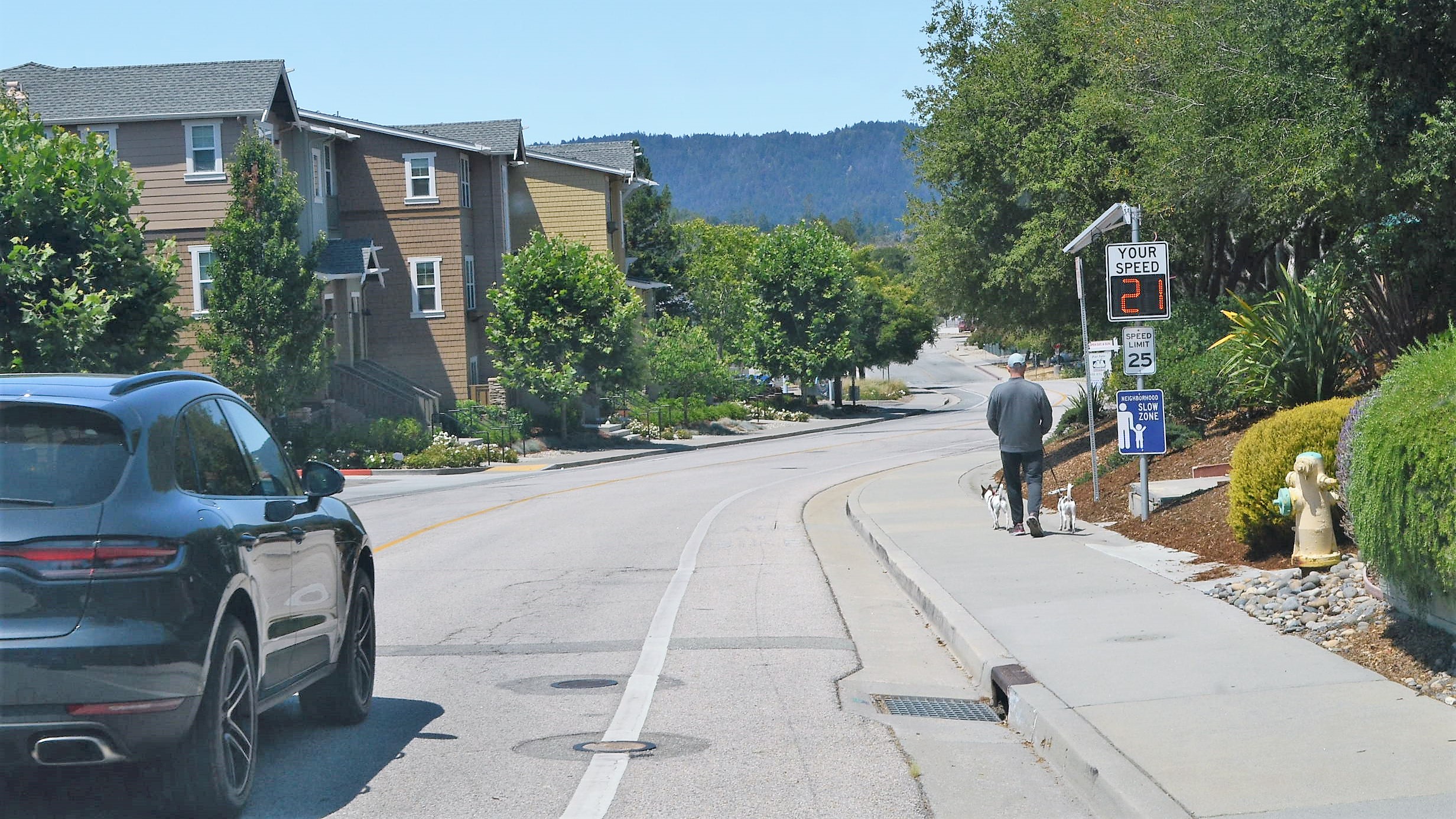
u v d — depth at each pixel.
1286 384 16.58
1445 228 14.95
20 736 5.32
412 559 16.86
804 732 7.75
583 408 54.44
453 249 48.22
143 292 22.39
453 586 14.25
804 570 15.15
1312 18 13.82
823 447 48.84
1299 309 16.78
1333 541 10.37
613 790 6.56
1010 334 32.09
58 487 5.58
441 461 39.81
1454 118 12.52
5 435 5.70
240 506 6.46
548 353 47.56
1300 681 7.83
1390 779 5.94
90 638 5.36
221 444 6.73
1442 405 7.32
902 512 19.98
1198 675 8.14
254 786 6.66
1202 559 12.49
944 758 7.23
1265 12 15.06
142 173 39.94
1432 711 7.01
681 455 46.88
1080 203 23.12
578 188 55.28
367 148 48.25
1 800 6.18
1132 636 9.46
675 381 63.62
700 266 98.00
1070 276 25.33
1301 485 10.36
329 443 39.47
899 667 9.75
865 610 12.30
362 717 8.09
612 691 8.90
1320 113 14.62
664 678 9.33
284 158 43.34
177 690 5.53
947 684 9.22
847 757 7.19
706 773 6.87
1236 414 19.09
